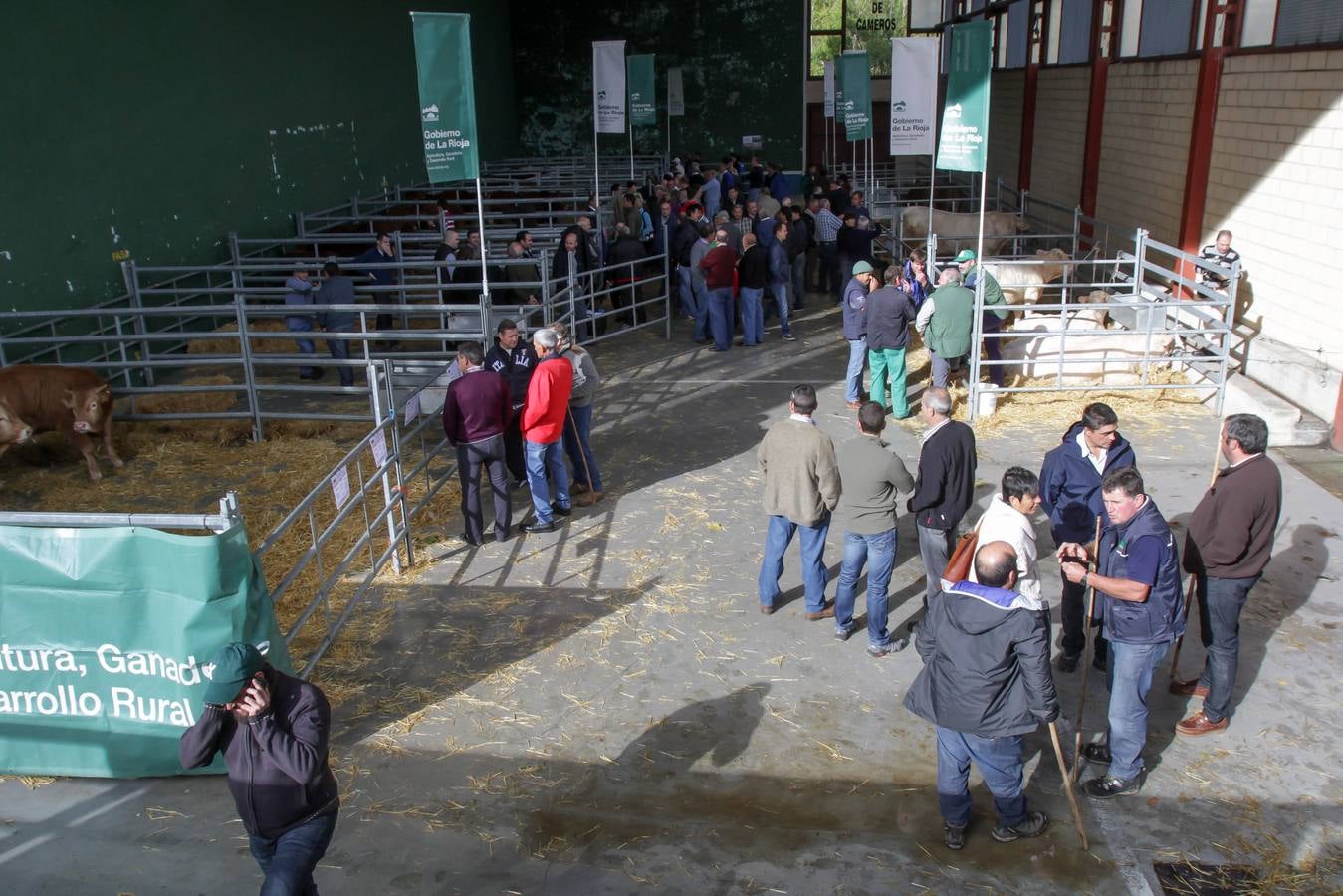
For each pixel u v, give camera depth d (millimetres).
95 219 12992
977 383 10773
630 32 31781
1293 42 11195
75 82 12602
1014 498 5285
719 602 7355
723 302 14219
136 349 13719
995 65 24375
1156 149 14922
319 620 7172
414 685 6395
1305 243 10922
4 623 5301
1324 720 5828
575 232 14289
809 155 33188
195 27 15219
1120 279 15648
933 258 14258
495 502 8352
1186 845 4914
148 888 4738
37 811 5277
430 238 15594
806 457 6637
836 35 32000
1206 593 5508
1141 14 15555
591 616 7191
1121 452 6051
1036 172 21062
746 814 5207
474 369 8070
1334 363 10391
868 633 6711
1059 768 5438
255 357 10680
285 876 3826
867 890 4688
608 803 5305
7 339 10602
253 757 3854
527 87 32469
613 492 9422
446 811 5258
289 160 18281
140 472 10094
